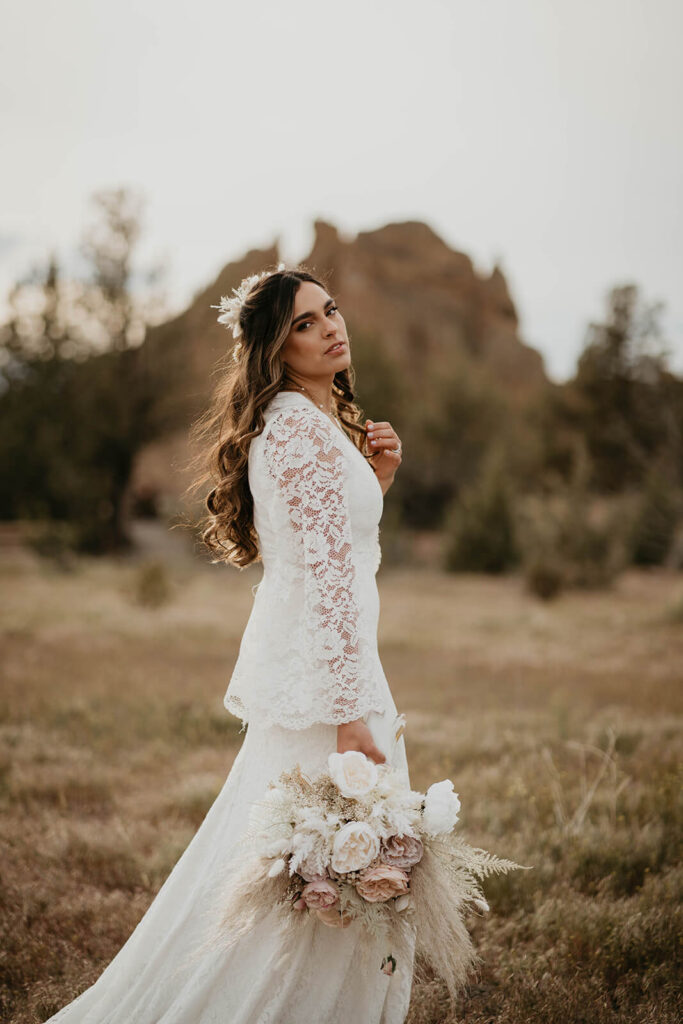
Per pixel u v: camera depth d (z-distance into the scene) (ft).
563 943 10.25
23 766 18.30
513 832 13.78
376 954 7.24
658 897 11.24
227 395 8.47
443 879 6.72
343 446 7.76
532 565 67.31
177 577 74.13
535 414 138.00
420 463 149.38
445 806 6.65
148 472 155.43
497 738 20.92
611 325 118.83
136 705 24.59
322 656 7.00
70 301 118.52
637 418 118.42
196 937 7.69
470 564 94.48
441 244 276.82
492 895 11.71
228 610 53.88
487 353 260.01
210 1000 7.34
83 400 119.55
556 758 18.79
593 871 12.41
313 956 7.30
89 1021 7.90
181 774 18.25
